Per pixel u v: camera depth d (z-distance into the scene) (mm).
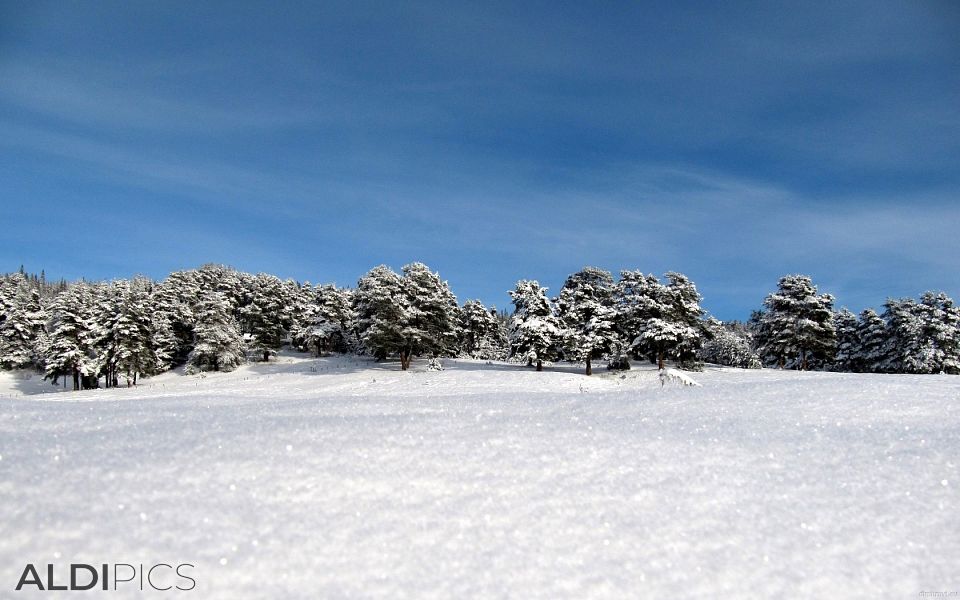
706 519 5070
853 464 6277
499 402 9367
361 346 63031
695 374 42156
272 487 5125
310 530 4555
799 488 5691
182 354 67562
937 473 6027
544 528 4836
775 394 9789
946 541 4836
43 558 3947
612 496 5398
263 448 5898
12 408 7809
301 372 52062
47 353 54656
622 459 6223
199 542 4277
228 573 3996
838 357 56250
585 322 52625
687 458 6324
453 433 6844
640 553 4551
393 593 3928
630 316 49062
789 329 50094
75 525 4309
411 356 54750
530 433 6941
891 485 5773
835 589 4215
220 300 59375
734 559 4516
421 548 4461
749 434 7258
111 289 54219
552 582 4156
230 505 4785
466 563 4316
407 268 54094
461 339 72750
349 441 6270
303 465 5574
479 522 4875
